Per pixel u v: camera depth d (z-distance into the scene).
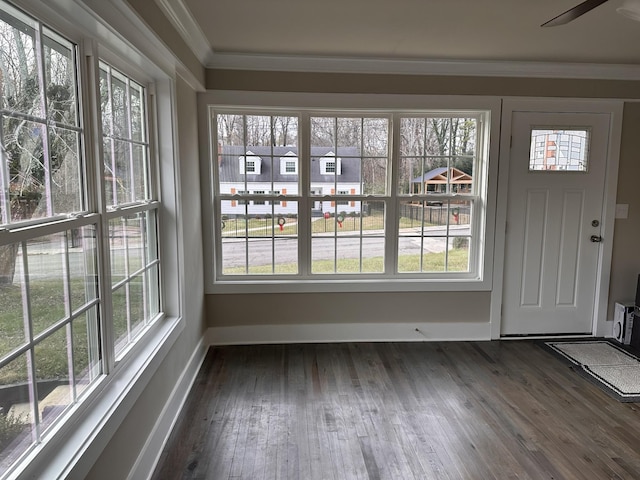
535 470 1.98
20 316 1.15
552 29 2.53
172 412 2.31
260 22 2.42
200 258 3.18
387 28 2.51
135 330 2.07
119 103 1.91
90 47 1.51
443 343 3.52
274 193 3.44
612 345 3.47
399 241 3.55
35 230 1.18
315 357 3.22
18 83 1.15
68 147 1.42
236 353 3.29
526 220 3.51
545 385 2.80
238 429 2.29
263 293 3.43
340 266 3.55
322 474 1.95
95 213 1.57
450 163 3.51
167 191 2.42
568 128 3.42
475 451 2.12
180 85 2.57
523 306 3.62
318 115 3.38
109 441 1.49
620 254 3.61
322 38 2.71
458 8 2.22
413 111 3.38
